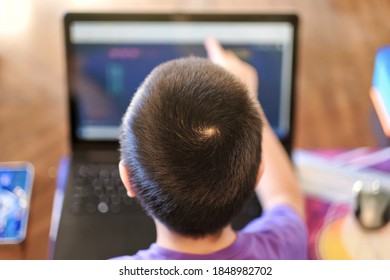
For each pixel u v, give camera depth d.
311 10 1.46
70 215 1.03
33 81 1.29
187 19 1.09
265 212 1.00
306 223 1.05
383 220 1.03
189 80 0.72
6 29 1.39
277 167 1.05
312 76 1.32
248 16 1.09
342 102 1.28
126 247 0.99
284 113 1.12
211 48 1.10
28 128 1.21
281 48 1.10
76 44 1.08
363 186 1.09
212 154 0.71
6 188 1.08
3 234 1.01
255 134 0.74
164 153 0.70
